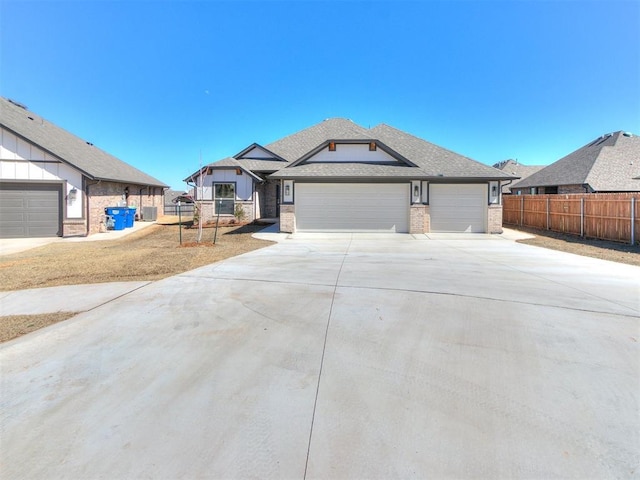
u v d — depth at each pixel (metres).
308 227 17.09
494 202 17.02
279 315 5.06
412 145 20.05
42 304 5.72
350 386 3.25
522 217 21.47
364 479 2.19
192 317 5.02
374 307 5.38
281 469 2.27
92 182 17.97
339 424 2.72
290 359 3.78
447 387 3.24
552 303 5.60
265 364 3.67
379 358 3.79
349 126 25.95
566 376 3.43
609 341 4.20
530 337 4.31
